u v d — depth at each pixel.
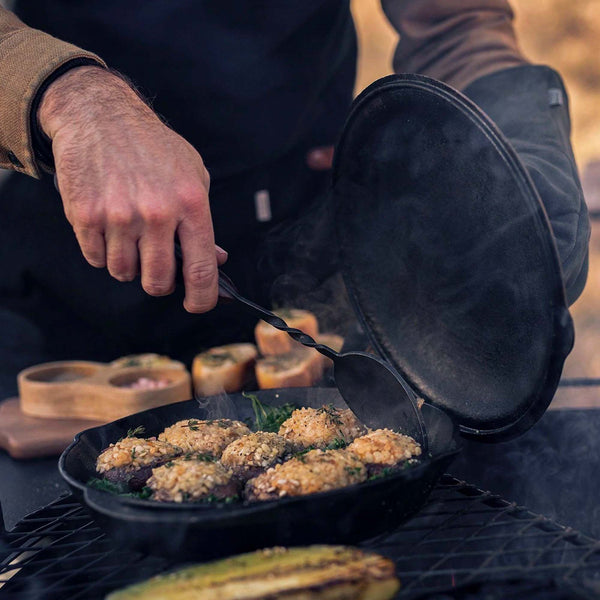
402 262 1.60
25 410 2.18
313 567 1.02
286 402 1.71
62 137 1.29
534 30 7.27
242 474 1.36
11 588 1.15
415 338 1.62
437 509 1.38
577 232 1.35
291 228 2.58
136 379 2.26
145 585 1.01
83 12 2.18
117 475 1.33
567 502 1.49
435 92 1.27
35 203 2.37
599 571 1.08
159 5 2.18
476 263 1.37
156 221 1.23
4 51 1.43
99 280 2.46
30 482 1.80
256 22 2.25
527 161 1.48
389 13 2.40
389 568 1.02
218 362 2.24
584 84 7.05
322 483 1.21
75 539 1.32
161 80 2.27
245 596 0.97
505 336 1.35
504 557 1.26
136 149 1.26
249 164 2.41
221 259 1.40
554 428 1.69
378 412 1.50
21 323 2.64
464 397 1.47
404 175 1.48
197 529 1.06
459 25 2.20
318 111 2.61
